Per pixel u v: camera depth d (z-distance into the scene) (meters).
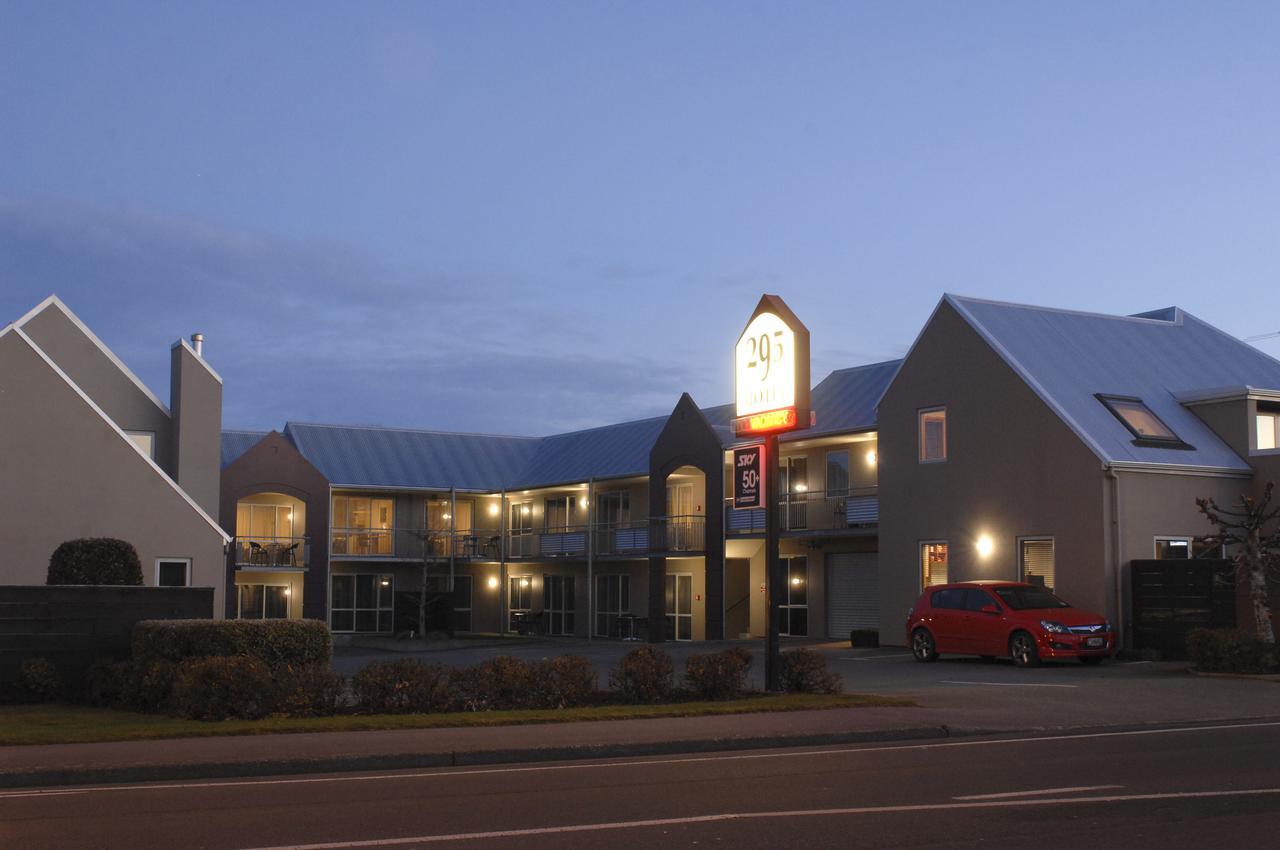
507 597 52.28
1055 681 22.83
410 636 45.47
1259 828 9.04
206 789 11.34
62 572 22.73
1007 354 31.22
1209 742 14.39
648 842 8.60
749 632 42.59
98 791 11.23
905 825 9.19
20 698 19.36
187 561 27.09
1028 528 30.23
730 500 41.22
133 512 26.62
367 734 14.66
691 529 42.09
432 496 53.03
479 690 17.33
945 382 32.75
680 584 44.00
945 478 32.50
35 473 25.77
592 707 17.38
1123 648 28.36
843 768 12.38
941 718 16.39
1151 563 28.14
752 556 42.06
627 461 47.66
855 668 26.98
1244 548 26.80
